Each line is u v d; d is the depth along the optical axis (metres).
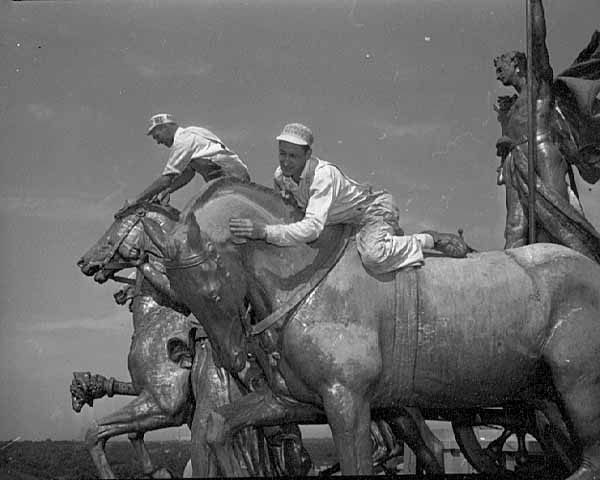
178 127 7.07
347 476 5.24
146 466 7.05
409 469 8.05
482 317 5.58
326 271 5.45
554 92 7.17
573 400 5.59
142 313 7.28
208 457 6.34
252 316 5.67
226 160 6.89
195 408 6.74
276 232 5.26
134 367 7.05
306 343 5.33
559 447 6.30
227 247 5.41
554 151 6.91
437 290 5.59
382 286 5.53
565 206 6.71
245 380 6.26
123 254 6.76
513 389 5.77
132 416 6.90
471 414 6.74
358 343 5.35
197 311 5.42
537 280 5.71
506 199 7.12
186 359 6.85
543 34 7.04
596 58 7.25
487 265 5.75
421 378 5.57
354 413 5.29
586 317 5.66
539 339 5.64
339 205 5.49
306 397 5.50
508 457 8.12
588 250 6.71
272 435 6.75
